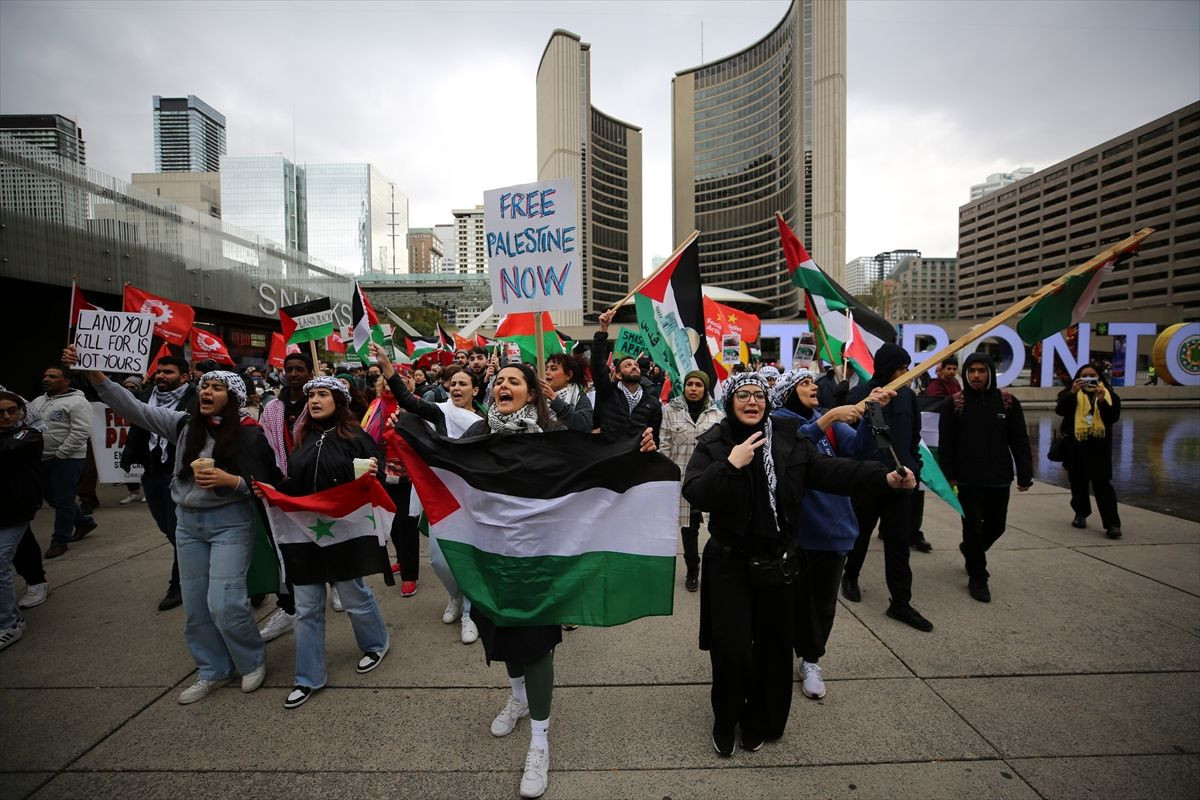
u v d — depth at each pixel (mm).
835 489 2578
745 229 104000
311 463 3258
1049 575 4820
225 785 2480
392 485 4488
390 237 125000
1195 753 2604
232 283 17375
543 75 86250
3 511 3777
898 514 3965
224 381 3127
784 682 2590
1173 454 11570
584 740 2756
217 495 3098
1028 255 103750
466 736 2797
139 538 6094
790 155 88375
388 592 4688
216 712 3020
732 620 2518
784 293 96062
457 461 2744
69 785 2486
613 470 2723
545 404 3125
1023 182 105062
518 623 2500
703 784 2455
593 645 3697
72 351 3643
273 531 3109
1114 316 44469
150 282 14188
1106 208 88625
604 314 4676
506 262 4273
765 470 2531
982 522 4441
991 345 34531
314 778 2520
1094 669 3328
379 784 2480
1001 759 2582
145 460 4484
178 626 4047
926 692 3113
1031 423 18000
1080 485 6184
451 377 4277
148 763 2625
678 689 3195
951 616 4070
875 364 4199
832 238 70188
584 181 96438
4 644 3732
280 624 3934
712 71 108688
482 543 2684
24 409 4012
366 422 4781
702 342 5047
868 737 2740
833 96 70000
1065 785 2418
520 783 2449
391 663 3508
